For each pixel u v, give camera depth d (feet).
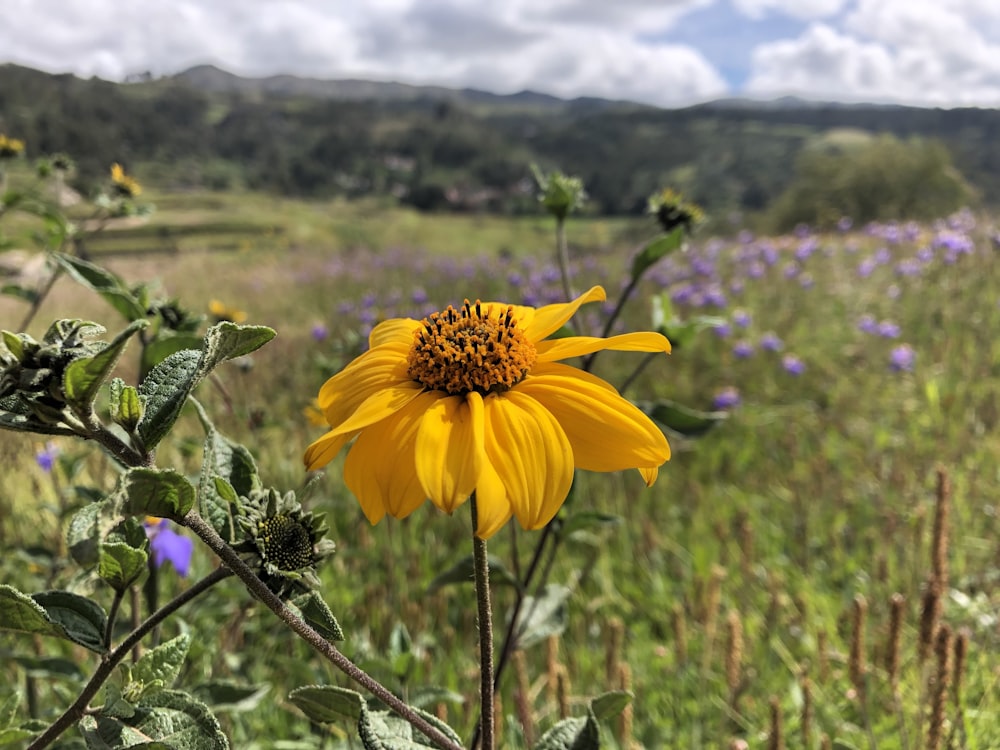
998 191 117.60
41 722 4.96
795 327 24.38
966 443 14.47
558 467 3.78
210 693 5.97
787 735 8.34
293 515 3.72
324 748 6.97
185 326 6.65
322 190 391.04
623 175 378.32
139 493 3.01
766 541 12.88
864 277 27.99
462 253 111.14
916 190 87.30
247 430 12.50
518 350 4.31
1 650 6.96
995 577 10.38
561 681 7.26
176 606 3.53
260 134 448.65
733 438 17.60
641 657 10.31
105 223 11.76
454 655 9.98
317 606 3.57
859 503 13.76
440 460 3.69
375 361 4.54
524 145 489.67
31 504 11.14
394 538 12.73
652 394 20.36
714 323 7.45
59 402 2.96
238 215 156.87
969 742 6.71
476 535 3.62
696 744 8.39
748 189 315.17
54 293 34.53
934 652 6.53
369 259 57.77
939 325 22.36
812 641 9.75
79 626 3.62
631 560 12.99
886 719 8.12
